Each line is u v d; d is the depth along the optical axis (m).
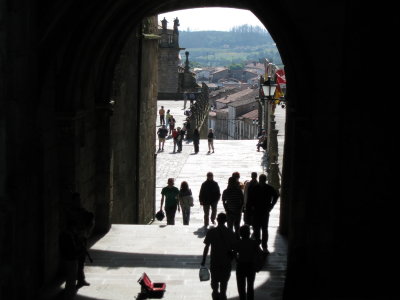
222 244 10.52
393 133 9.87
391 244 10.05
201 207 24.67
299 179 13.46
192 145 42.34
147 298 11.79
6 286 9.82
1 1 9.47
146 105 23.06
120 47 15.89
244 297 10.65
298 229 13.27
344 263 10.25
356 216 10.16
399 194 9.97
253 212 14.26
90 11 12.06
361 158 10.09
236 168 33.91
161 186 29.62
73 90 12.90
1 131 9.69
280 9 13.05
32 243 10.67
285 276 13.09
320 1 11.72
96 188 16.20
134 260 14.28
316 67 12.48
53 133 12.51
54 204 12.64
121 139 19.22
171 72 71.50
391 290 10.02
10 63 9.64
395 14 9.59
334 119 10.55
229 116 107.81
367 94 9.95
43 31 10.35
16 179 9.85
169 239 16.20
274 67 32.94
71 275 11.12
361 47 9.85
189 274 13.35
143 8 15.63
